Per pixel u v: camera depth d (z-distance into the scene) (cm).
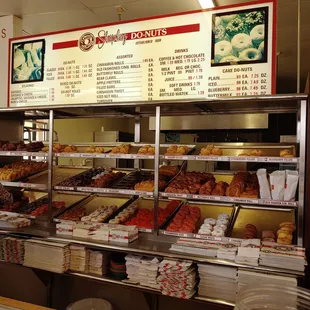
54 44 307
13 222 279
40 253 252
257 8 233
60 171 353
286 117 670
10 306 132
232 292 204
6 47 397
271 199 221
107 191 268
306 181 215
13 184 306
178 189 246
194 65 251
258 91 233
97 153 280
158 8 361
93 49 289
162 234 246
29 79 319
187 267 208
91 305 240
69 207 303
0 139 355
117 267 239
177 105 253
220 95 243
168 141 577
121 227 254
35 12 384
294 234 230
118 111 306
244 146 300
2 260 272
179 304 233
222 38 243
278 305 133
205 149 250
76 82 297
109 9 371
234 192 231
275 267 197
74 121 624
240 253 204
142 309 244
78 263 247
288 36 408
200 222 261
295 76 582
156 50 265
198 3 346
